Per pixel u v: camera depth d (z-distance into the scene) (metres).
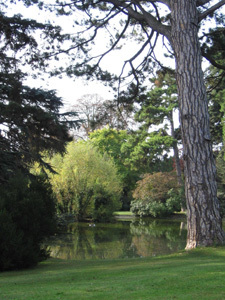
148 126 32.97
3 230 8.55
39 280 6.50
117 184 31.64
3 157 12.32
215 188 9.97
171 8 11.09
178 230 23.09
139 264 8.39
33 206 9.39
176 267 7.06
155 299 4.02
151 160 34.25
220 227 9.75
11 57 13.02
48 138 13.46
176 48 10.77
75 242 17.08
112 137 42.31
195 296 4.10
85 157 30.12
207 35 13.51
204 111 10.25
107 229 23.88
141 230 23.17
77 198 29.67
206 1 11.29
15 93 12.60
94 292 4.70
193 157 9.99
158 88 30.45
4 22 12.34
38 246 9.77
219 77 15.84
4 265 8.46
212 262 7.62
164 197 35.09
